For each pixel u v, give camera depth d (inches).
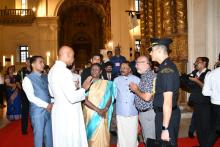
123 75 241.3
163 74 166.4
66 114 193.3
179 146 283.4
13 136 359.6
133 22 708.7
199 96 256.5
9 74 484.1
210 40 401.1
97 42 1683.1
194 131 311.3
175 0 452.1
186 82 269.1
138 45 1082.1
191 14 431.2
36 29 1322.6
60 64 197.0
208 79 231.3
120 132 238.8
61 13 1503.4
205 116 254.4
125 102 236.7
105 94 231.5
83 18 1674.5
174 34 447.8
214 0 398.9
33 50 1318.9
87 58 1705.2
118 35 787.4
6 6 1307.8
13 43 1307.8
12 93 470.0
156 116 175.8
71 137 193.8
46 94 233.1
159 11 502.6
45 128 234.1
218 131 238.4
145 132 215.0
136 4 1029.8
